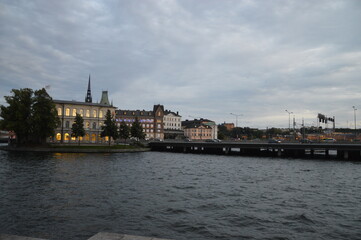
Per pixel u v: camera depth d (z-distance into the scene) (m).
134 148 97.69
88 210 21.81
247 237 17.11
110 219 19.83
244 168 51.81
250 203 24.95
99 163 55.19
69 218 19.83
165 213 21.48
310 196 28.14
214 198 26.62
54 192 27.50
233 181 36.56
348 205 24.77
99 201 24.53
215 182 35.59
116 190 29.31
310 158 76.56
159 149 111.56
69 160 59.28
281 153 86.12
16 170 41.66
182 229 18.23
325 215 21.69
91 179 35.59
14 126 82.50
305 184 34.88
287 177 40.59
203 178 38.81
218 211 22.30
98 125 115.62
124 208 22.56
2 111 84.75
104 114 117.44
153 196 27.00
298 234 17.72
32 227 17.95
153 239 9.47
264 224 19.44
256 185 33.81
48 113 87.31
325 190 31.27
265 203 25.02
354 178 40.16
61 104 108.56
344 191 30.83
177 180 36.72
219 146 90.62
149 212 21.66
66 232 17.23
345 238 17.20
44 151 83.25
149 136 176.38
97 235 9.71
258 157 80.62
